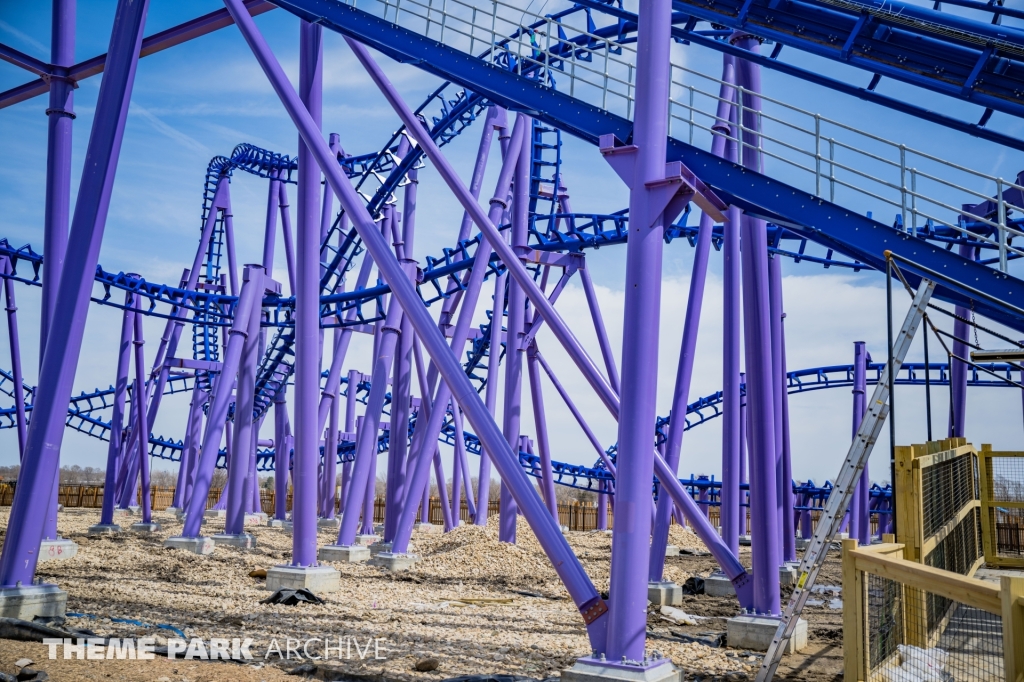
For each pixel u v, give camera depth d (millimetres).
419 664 8586
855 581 5969
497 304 22922
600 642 7754
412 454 26812
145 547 19719
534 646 10195
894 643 6551
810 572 7320
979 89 9977
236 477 23578
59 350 10570
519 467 8617
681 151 9633
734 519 13508
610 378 22703
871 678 6047
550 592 16703
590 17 18688
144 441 29516
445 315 26688
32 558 10195
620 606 7473
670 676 7508
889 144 8789
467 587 16984
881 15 10055
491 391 22703
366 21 11750
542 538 8234
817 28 10891
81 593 12781
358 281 28719
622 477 7621
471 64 10797
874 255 8711
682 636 11406
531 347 21734
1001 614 4246
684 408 15359
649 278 7797
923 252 8555
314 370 14664
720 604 15789
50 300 12031
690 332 15445
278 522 34250
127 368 28125
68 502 50062
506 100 10477
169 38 14547
